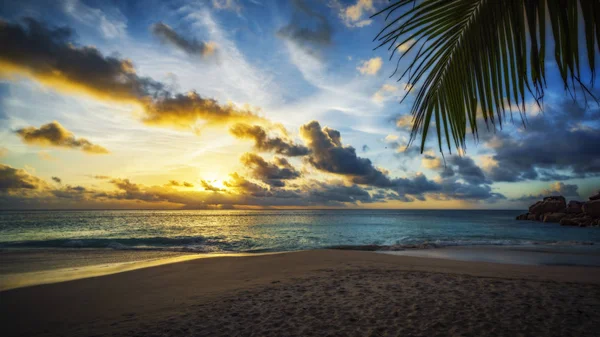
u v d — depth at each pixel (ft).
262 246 64.90
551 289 20.81
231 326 15.16
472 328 13.98
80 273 31.94
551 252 47.47
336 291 20.94
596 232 95.45
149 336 14.48
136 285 25.09
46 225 138.31
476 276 25.59
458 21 4.10
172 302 19.95
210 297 20.70
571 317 15.19
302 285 23.07
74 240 71.61
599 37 2.71
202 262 35.32
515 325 14.25
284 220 210.59
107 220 197.16
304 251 44.78
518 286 21.67
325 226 140.15
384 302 18.11
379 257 38.40
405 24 4.04
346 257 38.32
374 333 13.74
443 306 17.15
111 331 15.43
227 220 207.41
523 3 3.32
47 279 28.78
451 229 116.78
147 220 200.44
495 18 3.70
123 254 48.03
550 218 151.02
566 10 2.94
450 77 4.40
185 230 112.98
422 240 74.54
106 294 22.63
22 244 63.41
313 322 15.25
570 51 2.88
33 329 16.39
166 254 48.11
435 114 4.62
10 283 27.02
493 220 201.16
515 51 3.40
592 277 26.25
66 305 20.20
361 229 119.75
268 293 21.01
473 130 4.08
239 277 27.27
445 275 25.96
